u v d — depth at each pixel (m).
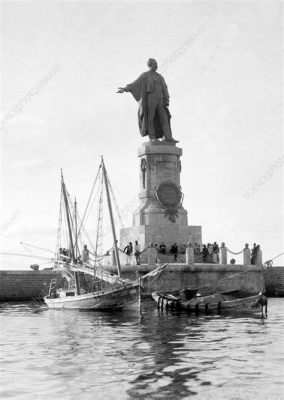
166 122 70.56
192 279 61.22
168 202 68.12
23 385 21.17
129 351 28.28
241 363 24.86
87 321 43.19
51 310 54.06
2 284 68.81
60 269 59.38
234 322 41.06
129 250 65.50
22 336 34.62
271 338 32.53
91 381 21.70
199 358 26.12
